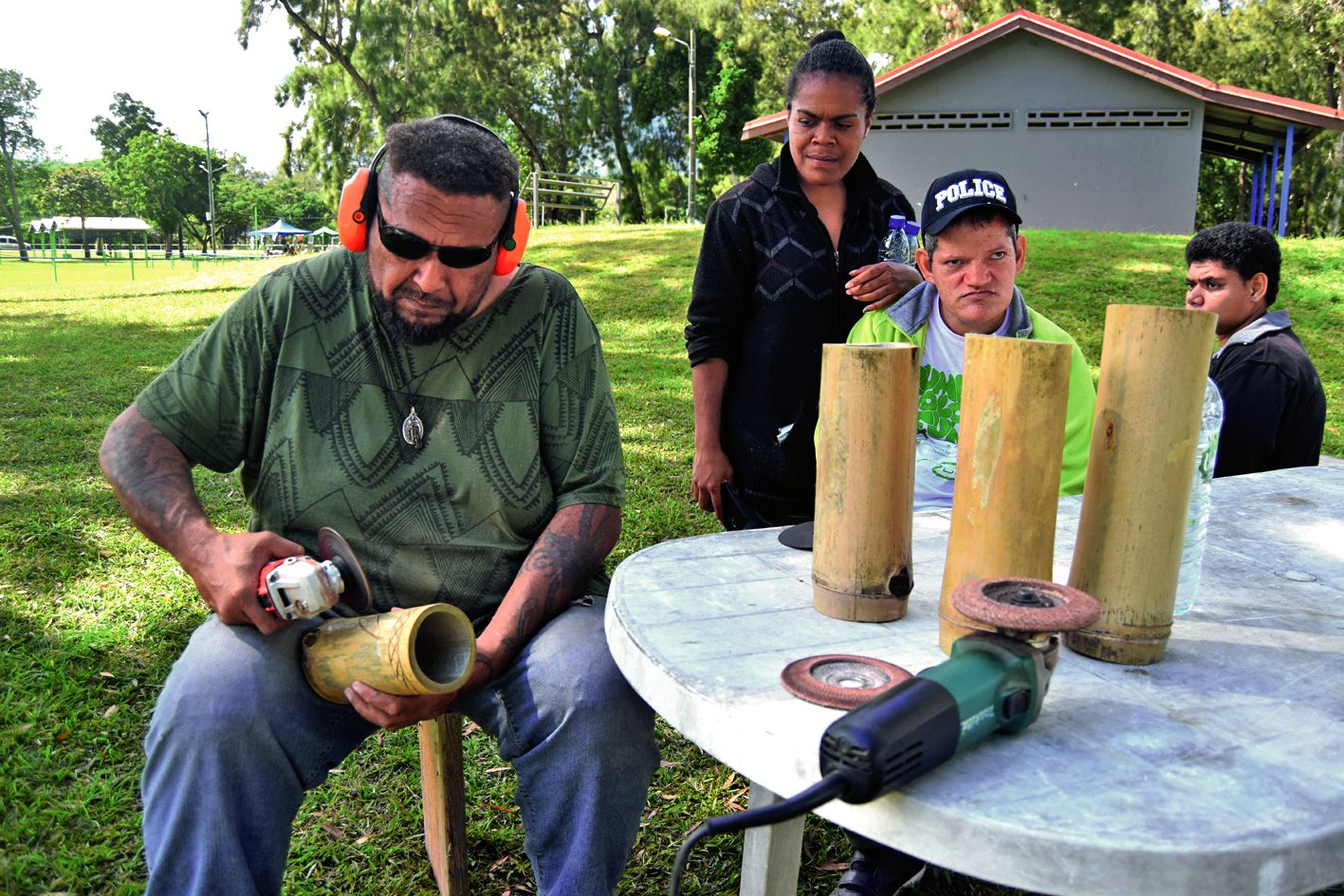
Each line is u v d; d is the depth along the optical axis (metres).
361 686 1.31
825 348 1.20
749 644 1.15
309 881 2.00
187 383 1.57
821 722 0.96
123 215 82.38
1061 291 8.62
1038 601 0.95
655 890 1.99
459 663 1.29
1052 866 0.78
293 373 1.59
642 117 33.09
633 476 4.79
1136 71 13.76
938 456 1.96
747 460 2.33
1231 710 1.01
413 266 1.49
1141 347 1.04
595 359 1.73
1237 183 27.31
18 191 79.44
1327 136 22.69
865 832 0.87
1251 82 26.22
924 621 1.23
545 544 1.60
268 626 1.36
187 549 1.42
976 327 1.91
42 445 5.16
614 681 1.43
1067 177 14.47
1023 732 0.95
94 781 2.28
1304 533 1.68
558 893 1.42
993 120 14.55
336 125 31.33
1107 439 1.08
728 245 2.30
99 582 3.38
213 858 1.33
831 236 2.27
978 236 1.81
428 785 1.84
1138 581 1.08
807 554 1.51
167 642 2.96
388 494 1.61
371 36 29.55
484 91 30.72
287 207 87.56
